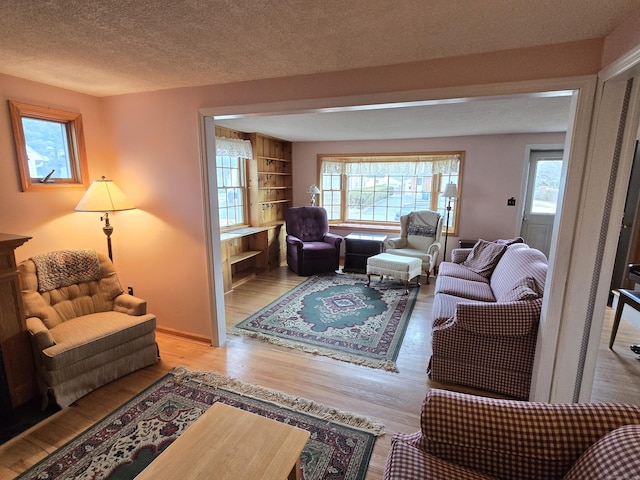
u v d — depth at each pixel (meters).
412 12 1.42
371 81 2.12
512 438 1.12
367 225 6.21
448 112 3.42
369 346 2.96
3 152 2.35
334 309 3.81
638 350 2.85
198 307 3.00
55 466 1.70
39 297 2.35
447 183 5.54
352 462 1.73
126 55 1.95
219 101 2.55
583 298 1.81
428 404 1.23
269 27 1.57
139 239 3.10
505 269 3.09
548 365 1.95
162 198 2.92
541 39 1.68
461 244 5.27
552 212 5.17
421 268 4.62
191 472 1.14
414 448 1.25
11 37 1.70
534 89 1.79
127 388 2.34
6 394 2.00
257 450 1.24
